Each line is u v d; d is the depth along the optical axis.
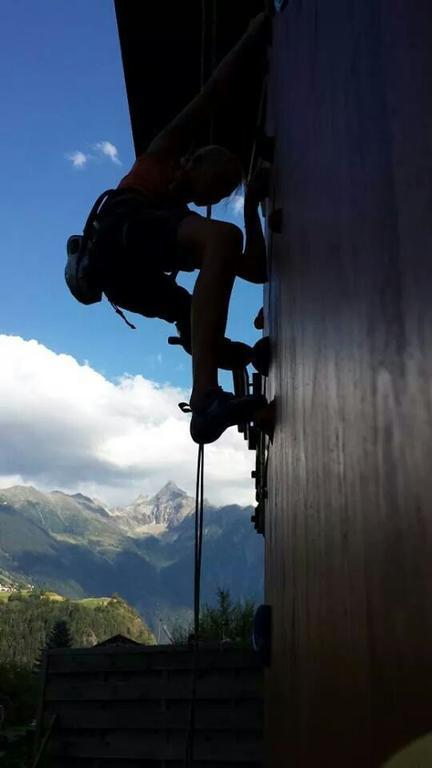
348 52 1.11
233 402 1.94
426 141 0.68
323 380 1.21
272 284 2.38
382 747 0.76
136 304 2.35
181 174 2.38
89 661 8.70
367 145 0.95
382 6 0.89
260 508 3.89
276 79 2.35
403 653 0.69
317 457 1.25
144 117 4.18
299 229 1.63
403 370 0.72
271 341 2.43
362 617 0.86
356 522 0.90
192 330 2.00
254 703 7.78
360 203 0.98
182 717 8.02
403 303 0.73
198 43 3.71
